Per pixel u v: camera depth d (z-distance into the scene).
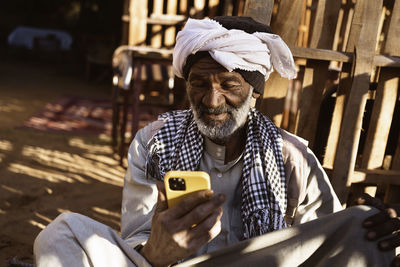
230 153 1.64
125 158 4.92
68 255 1.40
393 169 2.22
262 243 1.46
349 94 2.01
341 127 2.04
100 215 3.36
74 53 14.52
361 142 2.29
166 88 4.75
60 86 10.39
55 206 3.45
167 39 4.27
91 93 9.80
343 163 2.05
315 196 1.70
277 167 1.61
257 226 1.55
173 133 1.66
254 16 1.96
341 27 3.78
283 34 2.03
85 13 16.92
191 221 1.23
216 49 1.45
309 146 2.19
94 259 1.38
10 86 9.62
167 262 1.36
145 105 4.76
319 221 1.46
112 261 1.40
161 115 1.73
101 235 1.42
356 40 2.08
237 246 1.46
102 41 13.41
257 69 1.51
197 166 1.63
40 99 8.34
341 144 2.04
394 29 2.12
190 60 1.50
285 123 4.34
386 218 1.39
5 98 8.05
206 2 4.91
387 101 2.14
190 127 1.65
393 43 2.13
